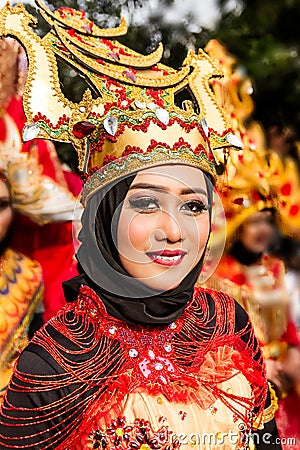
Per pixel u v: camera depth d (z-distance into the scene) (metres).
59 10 1.43
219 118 1.54
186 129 1.34
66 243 2.07
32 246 2.04
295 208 2.61
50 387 1.24
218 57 2.10
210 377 1.34
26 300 1.98
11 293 1.96
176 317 1.34
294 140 3.16
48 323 1.32
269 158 2.61
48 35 1.40
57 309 2.06
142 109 1.33
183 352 1.37
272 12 3.35
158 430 1.24
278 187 2.59
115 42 1.48
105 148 1.33
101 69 1.39
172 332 1.37
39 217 2.02
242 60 3.23
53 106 1.37
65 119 1.37
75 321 1.31
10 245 1.99
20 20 1.38
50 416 1.24
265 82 3.21
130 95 1.36
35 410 1.23
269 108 3.22
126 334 1.32
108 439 1.23
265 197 2.55
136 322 1.31
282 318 2.68
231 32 3.30
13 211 1.98
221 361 1.38
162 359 1.32
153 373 1.29
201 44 3.36
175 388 1.30
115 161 1.30
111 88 1.37
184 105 1.49
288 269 2.87
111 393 1.26
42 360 1.25
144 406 1.26
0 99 1.91
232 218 2.52
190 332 1.40
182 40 3.40
